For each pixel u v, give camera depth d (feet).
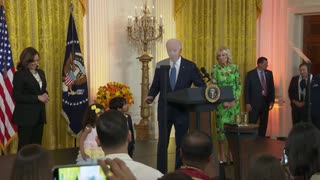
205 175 7.37
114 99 16.81
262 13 29.68
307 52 29.19
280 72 29.48
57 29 23.31
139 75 26.61
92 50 24.82
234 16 28.86
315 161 6.46
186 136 7.78
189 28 27.63
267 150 21.62
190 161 7.58
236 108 19.95
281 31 29.45
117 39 25.80
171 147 24.30
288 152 6.64
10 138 20.45
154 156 21.74
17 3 22.00
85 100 22.62
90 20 24.77
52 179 5.49
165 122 14.12
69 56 22.38
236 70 19.98
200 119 14.03
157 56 26.66
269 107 26.91
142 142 25.30
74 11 23.62
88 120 15.89
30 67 17.76
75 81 22.34
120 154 7.39
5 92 20.20
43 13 22.77
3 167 17.52
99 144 7.80
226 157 20.40
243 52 29.14
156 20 26.63
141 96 25.66
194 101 13.75
